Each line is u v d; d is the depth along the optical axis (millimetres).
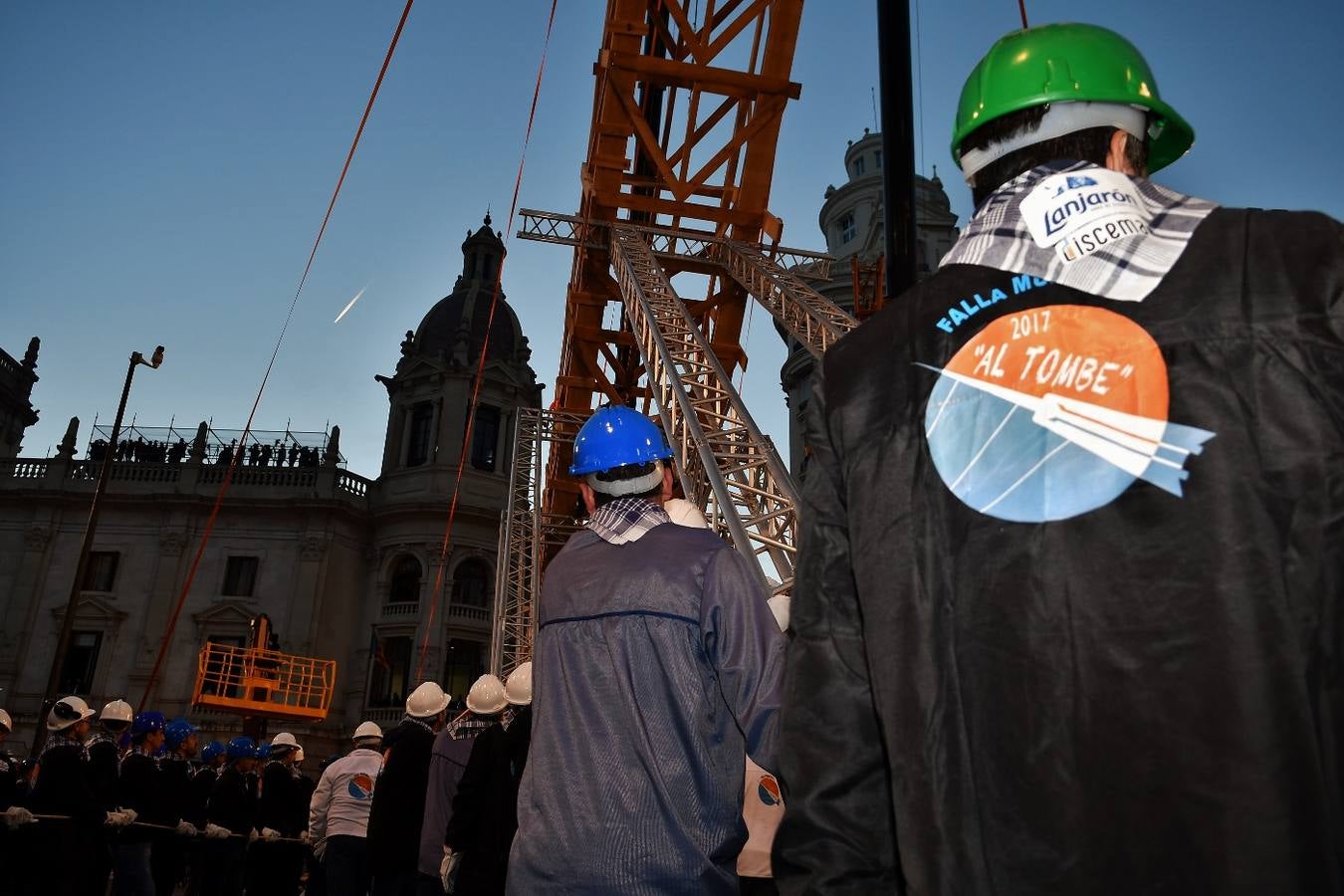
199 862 12641
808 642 1448
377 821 7184
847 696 1388
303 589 42906
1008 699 1171
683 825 2086
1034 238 1369
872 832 1343
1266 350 1134
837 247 47875
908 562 1323
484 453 49438
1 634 41656
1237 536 1068
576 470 2654
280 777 11430
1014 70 1529
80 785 7391
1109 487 1162
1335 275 1146
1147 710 1060
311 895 13180
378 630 43781
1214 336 1166
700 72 18859
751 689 2137
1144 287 1241
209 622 42156
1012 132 1517
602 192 20047
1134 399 1185
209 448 46688
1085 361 1237
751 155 20062
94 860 7480
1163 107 1512
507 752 5484
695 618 2266
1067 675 1126
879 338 1507
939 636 1268
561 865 2094
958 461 1309
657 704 2197
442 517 45469
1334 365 1100
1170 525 1106
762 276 19172
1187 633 1061
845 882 1333
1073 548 1161
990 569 1228
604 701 2240
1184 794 1019
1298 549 1049
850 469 1447
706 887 2051
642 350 15625
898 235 4117
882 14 4277
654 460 2629
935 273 1523
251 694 33812
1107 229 1309
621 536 2461
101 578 43312
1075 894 1064
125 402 25594
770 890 2867
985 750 1185
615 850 2070
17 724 40000
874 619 1340
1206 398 1142
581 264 22266
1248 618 1038
